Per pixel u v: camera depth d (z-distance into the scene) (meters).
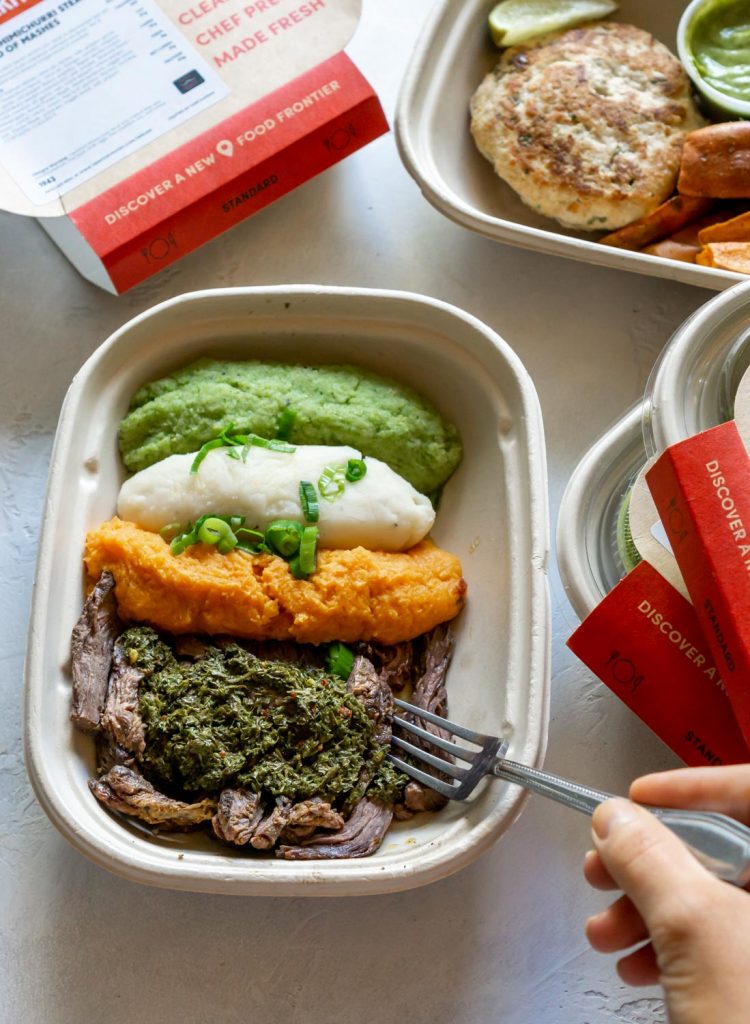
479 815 0.46
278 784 0.46
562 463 0.54
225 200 0.53
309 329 0.51
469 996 0.49
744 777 0.40
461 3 0.54
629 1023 0.49
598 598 0.47
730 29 0.55
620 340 0.56
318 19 0.53
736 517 0.41
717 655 0.42
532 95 0.54
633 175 0.54
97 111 0.52
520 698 0.46
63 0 0.53
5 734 0.51
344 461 0.49
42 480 0.54
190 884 0.44
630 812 0.37
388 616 0.48
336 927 0.50
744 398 0.42
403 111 0.53
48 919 0.50
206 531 0.47
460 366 0.50
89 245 0.52
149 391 0.50
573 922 0.50
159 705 0.46
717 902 0.35
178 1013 0.49
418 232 0.56
